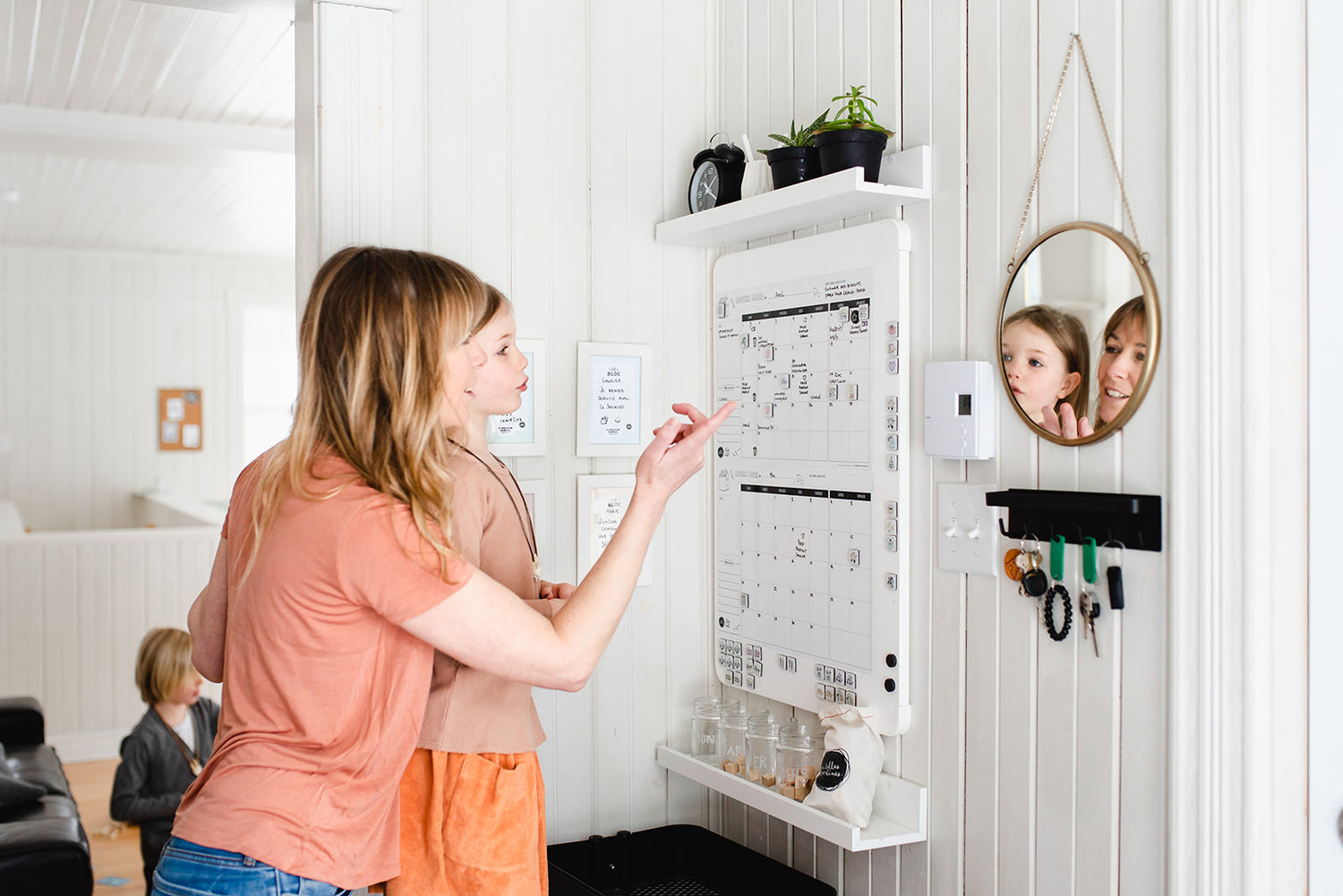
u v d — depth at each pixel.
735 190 1.97
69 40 3.31
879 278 1.72
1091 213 1.40
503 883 1.32
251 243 7.55
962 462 1.60
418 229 1.84
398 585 1.11
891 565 1.70
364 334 1.19
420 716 1.23
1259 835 1.23
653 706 2.12
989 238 1.55
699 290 2.15
